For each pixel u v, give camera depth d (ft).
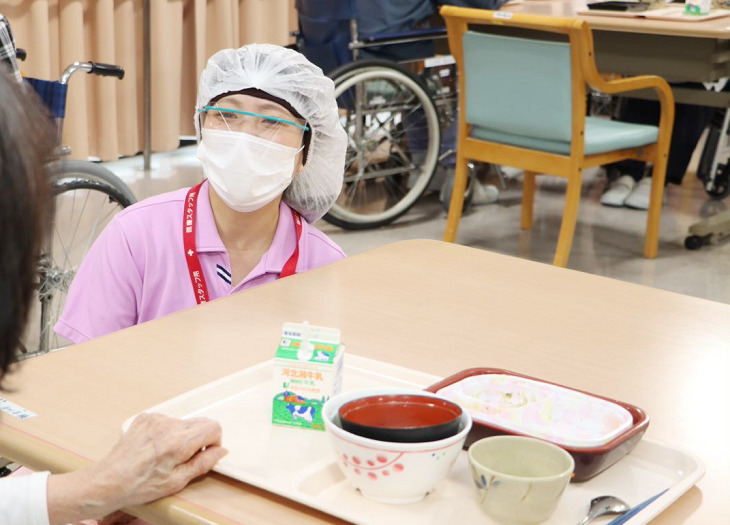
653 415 3.10
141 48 13.88
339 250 5.08
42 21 12.39
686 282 10.70
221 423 2.94
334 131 4.99
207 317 3.82
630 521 2.43
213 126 4.66
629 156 10.94
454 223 11.54
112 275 4.65
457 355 3.51
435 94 13.11
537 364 3.46
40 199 2.09
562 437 2.68
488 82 10.46
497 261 4.68
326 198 5.32
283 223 4.85
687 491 2.66
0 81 2.03
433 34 12.24
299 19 12.25
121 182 8.38
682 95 12.14
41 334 7.95
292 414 2.95
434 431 2.50
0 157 1.98
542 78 9.90
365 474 2.50
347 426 2.54
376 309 3.96
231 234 4.70
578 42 9.44
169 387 3.19
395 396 2.72
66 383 3.17
